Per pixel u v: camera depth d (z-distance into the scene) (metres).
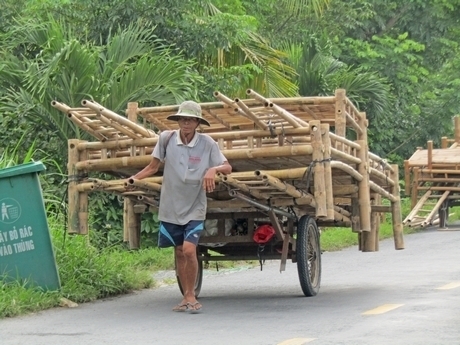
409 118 27.59
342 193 10.59
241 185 9.11
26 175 9.70
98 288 10.73
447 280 11.53
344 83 21.58
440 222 22.17
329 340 7.27
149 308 9.70
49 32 15.54
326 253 16.55
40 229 9.75
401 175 26.80
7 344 7.49
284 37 24.42
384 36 29.39
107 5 17.11
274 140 9.45
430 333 7.50
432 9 30.36
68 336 7.84
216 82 17.16
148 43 16.58
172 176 9.08
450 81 29.69
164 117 10.62
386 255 15.62
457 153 22.11
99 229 15.12
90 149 9.93
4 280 9.68
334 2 26.73
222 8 20.38
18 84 15.20
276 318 8.70
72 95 14.66
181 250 9.41
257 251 10.68
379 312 8.77
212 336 7.68
